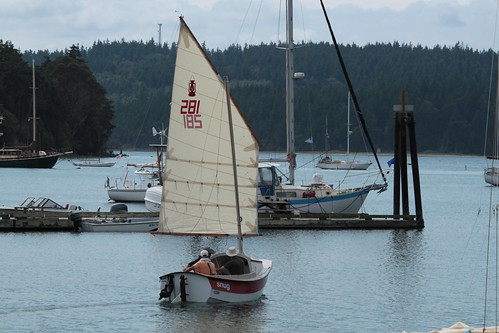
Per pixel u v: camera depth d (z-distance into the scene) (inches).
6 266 3641.7
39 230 4877.0
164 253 4040.4
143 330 2586.1
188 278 2861.7
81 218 4835.1
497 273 3627.0
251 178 3159.5
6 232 4781.0
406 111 5167.3
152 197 6269.7
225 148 3147.1
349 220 5049.2
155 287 3203.7
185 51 3159.5
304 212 5236.2
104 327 2618.1
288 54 5211.6
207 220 3164.4
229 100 3058.6
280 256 3991.1
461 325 2311.8
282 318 2736.2
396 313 2834.6
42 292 3105.3
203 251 2955.2
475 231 5265.8
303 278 3430.1
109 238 4584.2
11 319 2711.6
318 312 2834.6
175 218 3179.1
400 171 5191.9
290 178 5305.1
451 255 4141.2
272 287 3233.3
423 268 3730.3
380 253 4141.2
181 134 3174.2
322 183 5452.8
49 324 2652.6
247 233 3154.5
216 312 2807.6
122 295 3058.6
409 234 4918.8
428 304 2987.2
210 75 3134.8
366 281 3388.3
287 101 5246.1
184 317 2736.2
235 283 2883.9
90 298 3004.4
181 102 3169.3
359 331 2605.8
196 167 3166.8
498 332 2209.6
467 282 3412.9
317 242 4473.4
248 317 2751.0
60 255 3951.8
